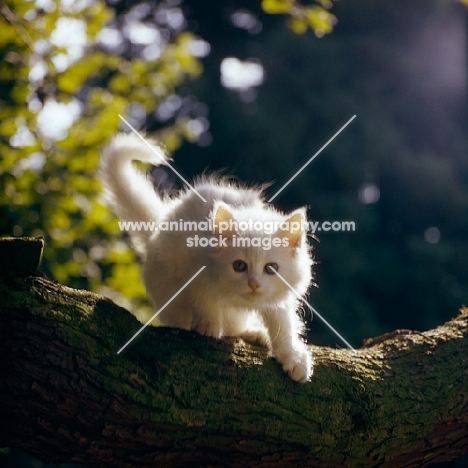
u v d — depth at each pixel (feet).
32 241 3.06
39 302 3.02
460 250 8.80
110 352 3.04
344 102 8.66
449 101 9.02
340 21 8.86
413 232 9.10
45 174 4.48
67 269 4.53
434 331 3.51
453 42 8.85
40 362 2.96
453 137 9.10
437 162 8.84
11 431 2.99
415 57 8.82
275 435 3.15
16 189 4.34
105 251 4.78
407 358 3.38
